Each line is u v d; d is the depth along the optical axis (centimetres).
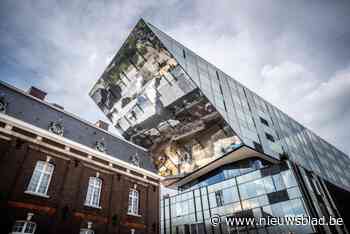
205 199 3094
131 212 1888
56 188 1457
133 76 3675
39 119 1614
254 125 3638
